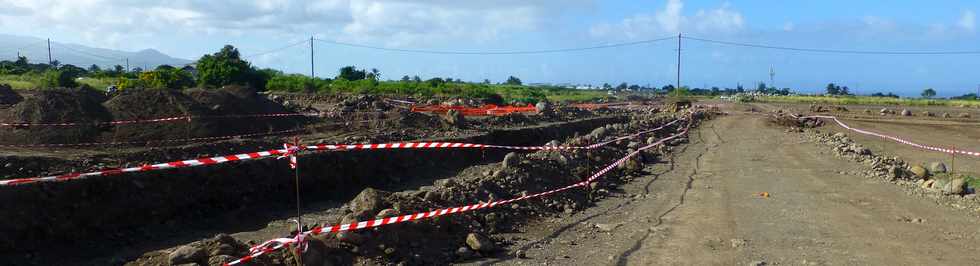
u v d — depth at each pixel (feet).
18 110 45.70
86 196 28.86
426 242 24.88
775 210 34.81
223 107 55.67
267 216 34.09
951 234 29.14
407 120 67.77
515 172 37.65
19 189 26.45
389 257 22.95
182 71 135.23
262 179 36.91
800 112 160.15
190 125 49.96
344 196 40.19
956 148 77.56
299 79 156.56
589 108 152.66
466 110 102.06
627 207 35.94
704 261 24.73
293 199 37.73
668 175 48.93
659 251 26.17
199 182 33.83
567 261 24.50
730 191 41.37
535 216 32.14
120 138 45.62
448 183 34.35
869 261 24.75
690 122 114.32
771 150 68.39
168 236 29.78
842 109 167.53
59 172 32.81
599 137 65.00
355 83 163.22
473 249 25.09
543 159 43.52
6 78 135.85
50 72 130.82
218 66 143.02
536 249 26.16
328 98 118.83
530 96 206.08
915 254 25.73
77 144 42.93
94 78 162.81
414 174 48.08
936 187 41.78
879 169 51.57
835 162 57.36
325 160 41.37
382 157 46.65
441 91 157.28
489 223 29.01
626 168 49.73
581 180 42.57
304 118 64.39
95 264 25.34
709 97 376.27
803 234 29.14
